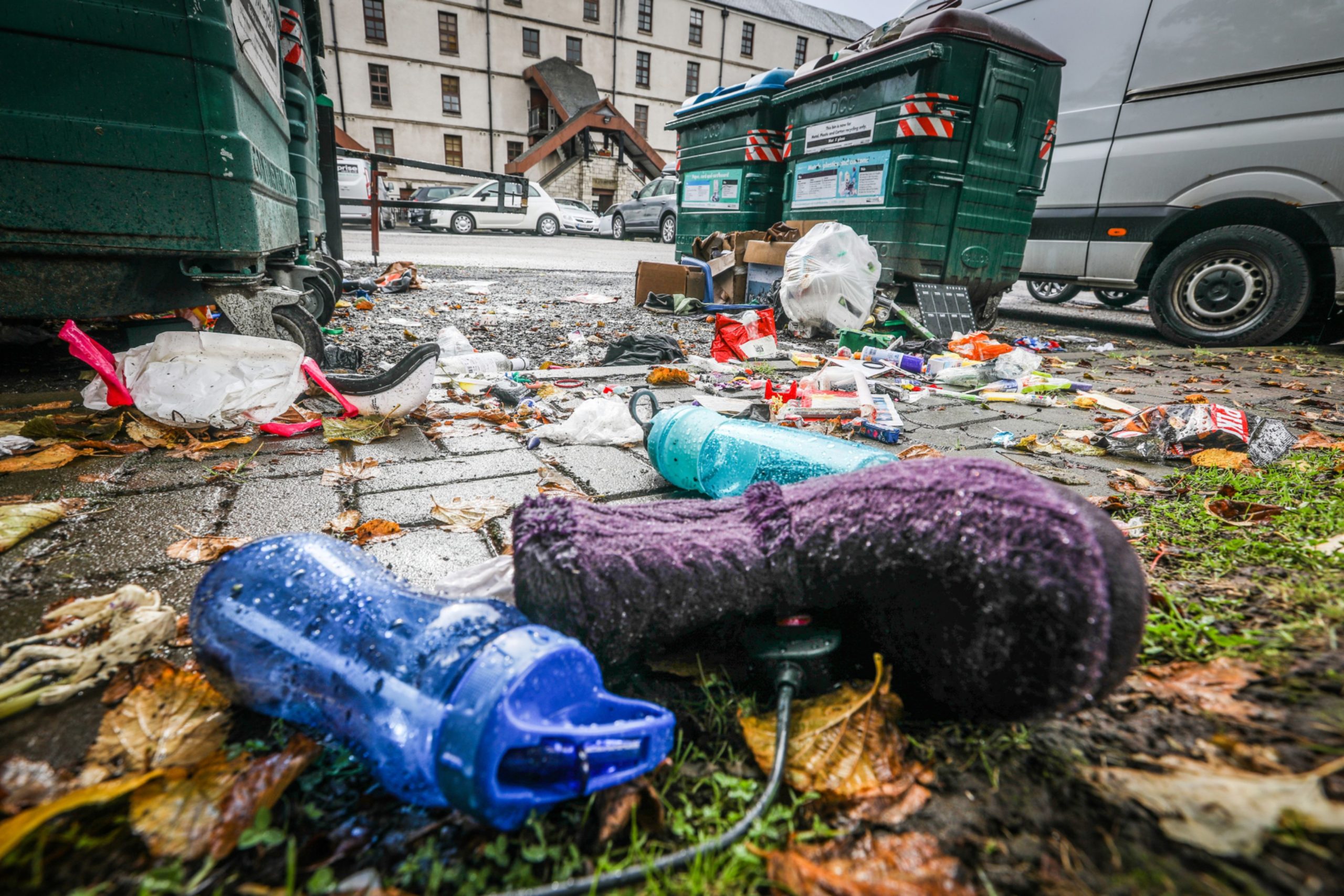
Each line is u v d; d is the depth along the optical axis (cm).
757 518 114
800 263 525
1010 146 550
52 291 252
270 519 184
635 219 1956
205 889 78
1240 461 235
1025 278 680
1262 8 495
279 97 387
